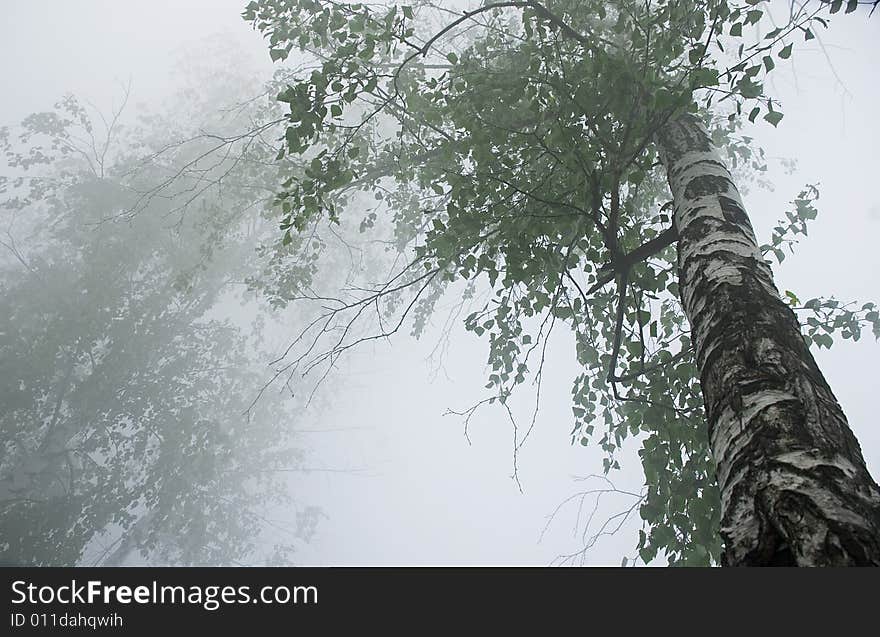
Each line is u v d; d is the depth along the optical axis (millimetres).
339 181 3984
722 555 1789
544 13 3961
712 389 2256
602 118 3652
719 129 5602
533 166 4418
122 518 12078
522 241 3926
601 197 3693
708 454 3875
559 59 3777
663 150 4035
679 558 3791
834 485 1593
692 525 3771
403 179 5457
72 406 12547
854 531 1439
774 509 1611
